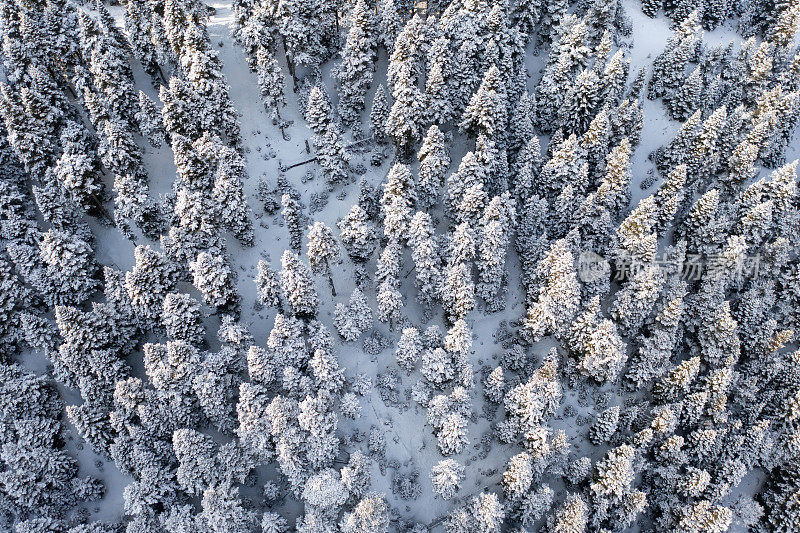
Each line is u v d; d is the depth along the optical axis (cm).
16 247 5250
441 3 7681
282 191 6438
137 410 4728
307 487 4338
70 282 5309
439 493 4722
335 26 7331
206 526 4109
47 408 5084
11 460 4453
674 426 4959
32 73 5938
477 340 5888
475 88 6806
